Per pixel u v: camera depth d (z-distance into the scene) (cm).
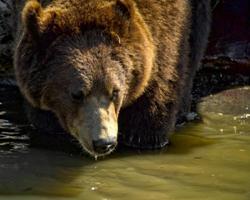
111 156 1202
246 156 1189
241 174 1103
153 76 1202
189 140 1282
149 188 1041
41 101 1138
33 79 1122
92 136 1020
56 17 1098
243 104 1461
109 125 1028
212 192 1024
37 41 1101
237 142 1264
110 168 1136
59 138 1276
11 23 1492
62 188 1042
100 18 1102
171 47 1239
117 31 1105
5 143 1243
